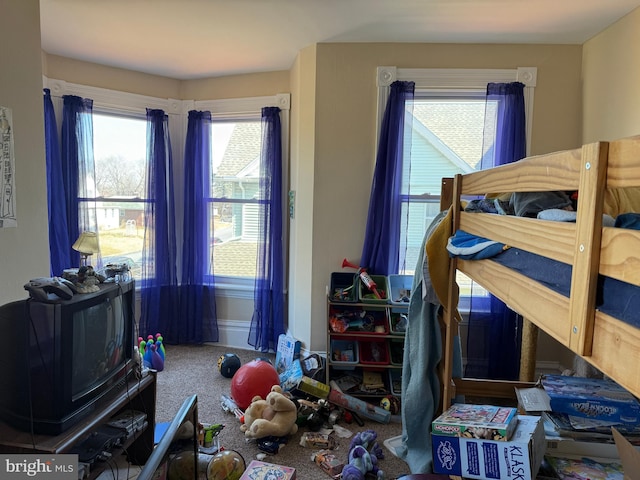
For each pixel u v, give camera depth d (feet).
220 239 12.28
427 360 6.62
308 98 9.73
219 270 12.32
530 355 8.03
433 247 6.08
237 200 12.10
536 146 9.39
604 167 2.57
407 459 6.68
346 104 9.53
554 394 5.82
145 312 11.66
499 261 4.51
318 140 9.64
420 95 9.57
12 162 5.77
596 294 2.67
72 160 10.29
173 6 7.70
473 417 5.18
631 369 2.30
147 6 7.71
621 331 2.40
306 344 10.21
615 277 2.45
